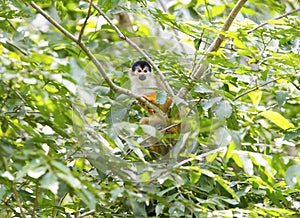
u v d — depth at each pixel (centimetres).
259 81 839
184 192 623
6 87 598
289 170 557
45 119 618
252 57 824
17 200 588
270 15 1030
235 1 986
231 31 743
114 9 846
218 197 630
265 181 600
